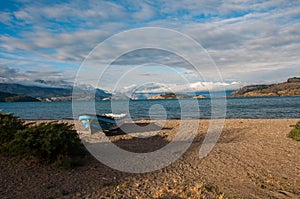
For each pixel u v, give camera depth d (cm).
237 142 1173
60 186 600
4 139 840
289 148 1029
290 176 688
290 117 2661
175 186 616
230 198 532
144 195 558
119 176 693
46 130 808
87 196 548
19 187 583
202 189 588
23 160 780
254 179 664
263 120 2066
